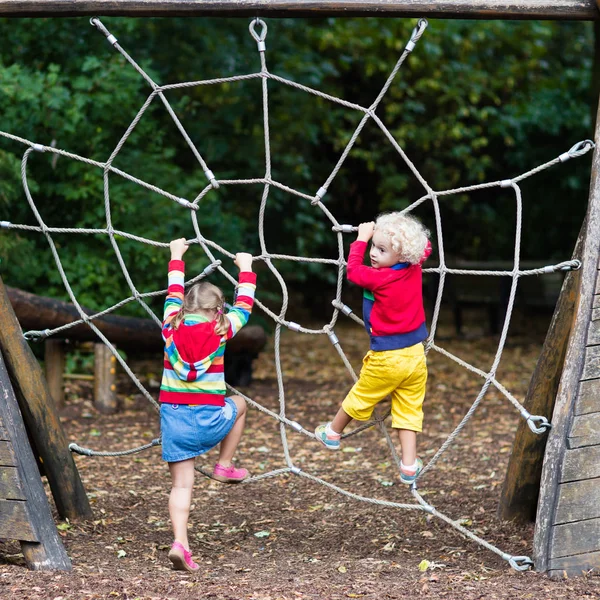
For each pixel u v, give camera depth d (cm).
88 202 1084
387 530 536
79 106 1034
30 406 510
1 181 955
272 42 1413
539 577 430
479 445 770
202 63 1354
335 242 1898
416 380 454
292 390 1063
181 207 1149
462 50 1738
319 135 1780
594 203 463
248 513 575
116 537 512
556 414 448
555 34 1952
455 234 2131
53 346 890
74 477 534
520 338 1516
